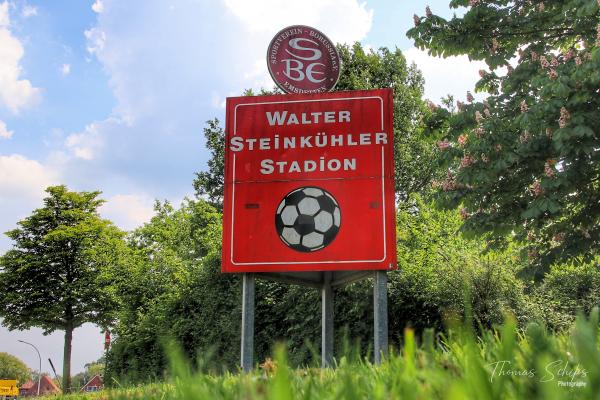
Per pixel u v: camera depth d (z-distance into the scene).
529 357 0.91
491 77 11.36
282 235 8.59
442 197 10.70
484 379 0.79
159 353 18.28
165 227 31.33
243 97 9.05
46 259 41.00
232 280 17.06
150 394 1.53
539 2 10.88
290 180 8.72
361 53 26.58
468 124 10.73
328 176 8.65
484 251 11.17
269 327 15.24
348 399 0.99
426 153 24.59
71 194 45.00
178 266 21.69
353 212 8.49
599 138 8.77
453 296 11.27
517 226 10.34
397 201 24.98
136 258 25.12
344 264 8.38
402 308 12.19
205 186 32.19
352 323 13.26
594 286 13.66
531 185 10.12
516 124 9.52
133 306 22.55
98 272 39.50
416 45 11.17
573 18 11.01
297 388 1.26
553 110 8.84
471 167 9.91
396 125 25.58
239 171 8.84
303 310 14.41
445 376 0.98
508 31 10.92
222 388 1.16
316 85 9.81
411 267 12.27
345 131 8.74
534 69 10.70
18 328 41.41
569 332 1.47
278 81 9.72
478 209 10.62
